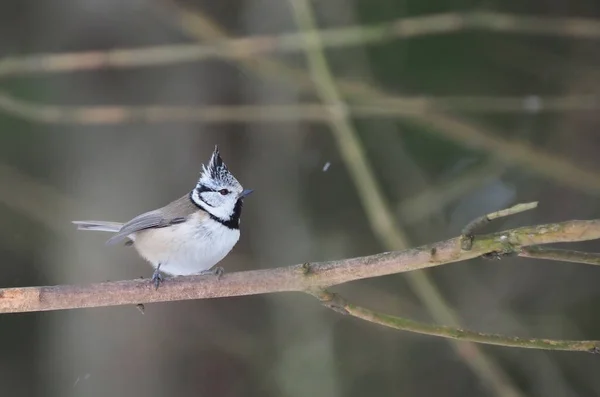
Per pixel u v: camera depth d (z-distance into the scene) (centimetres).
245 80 1232
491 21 1105
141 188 1117
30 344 1504
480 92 1305
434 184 1371
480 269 1371
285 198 1293
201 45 1114
